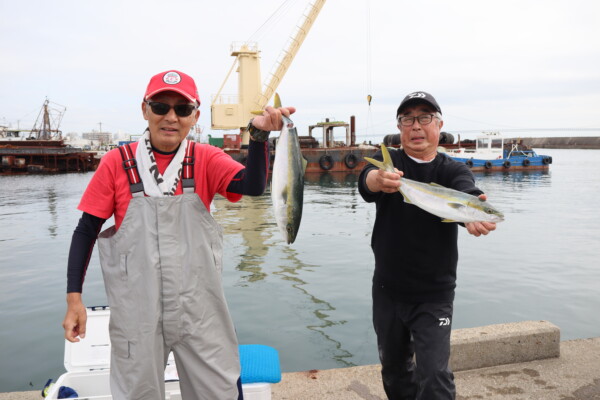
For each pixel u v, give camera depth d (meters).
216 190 2.31
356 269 9.88
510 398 3.40
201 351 2.17
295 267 10.12
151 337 2.07
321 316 7.06
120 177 2.12
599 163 60.38
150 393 2.10
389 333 2.81
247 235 14.24
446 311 2.64
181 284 2.11
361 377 3.78
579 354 4.04
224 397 2.20
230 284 8.86
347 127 39.12
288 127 2.32
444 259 2.65
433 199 2.53
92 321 3.26
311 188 29.30
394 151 2.96
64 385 2.97
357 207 20.66
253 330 6.55
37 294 8.38
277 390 3.60
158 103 2.06
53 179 41.88
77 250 2.12
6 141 53.09
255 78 35.25
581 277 9.09
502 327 4.06
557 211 18.83
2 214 19.81
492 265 10.14
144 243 2.07
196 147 2.25
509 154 38.12
